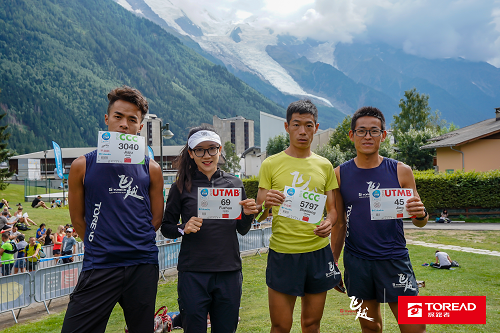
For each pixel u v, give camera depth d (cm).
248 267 1223
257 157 9381
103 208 283
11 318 848
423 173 2530
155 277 297
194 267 330
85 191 291
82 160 295
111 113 300
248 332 520
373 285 340
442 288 793
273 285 344
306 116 345
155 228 320
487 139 2708
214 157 344
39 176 6738
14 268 1075
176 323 607
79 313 269
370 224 339
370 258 336
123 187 289
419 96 5981
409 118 6000
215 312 336
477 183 2198
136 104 302
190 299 324
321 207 331
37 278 862
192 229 319
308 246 340
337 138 4825
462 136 2958
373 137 342
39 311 895
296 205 333
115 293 279
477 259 1183
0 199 4162
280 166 355
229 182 355
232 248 339
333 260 356
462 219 2189
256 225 1594
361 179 351
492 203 2177
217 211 327
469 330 459
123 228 283
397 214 328
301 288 339
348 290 350
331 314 581
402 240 343
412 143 4134
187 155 354
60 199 4128
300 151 357
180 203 352
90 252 279
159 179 322
